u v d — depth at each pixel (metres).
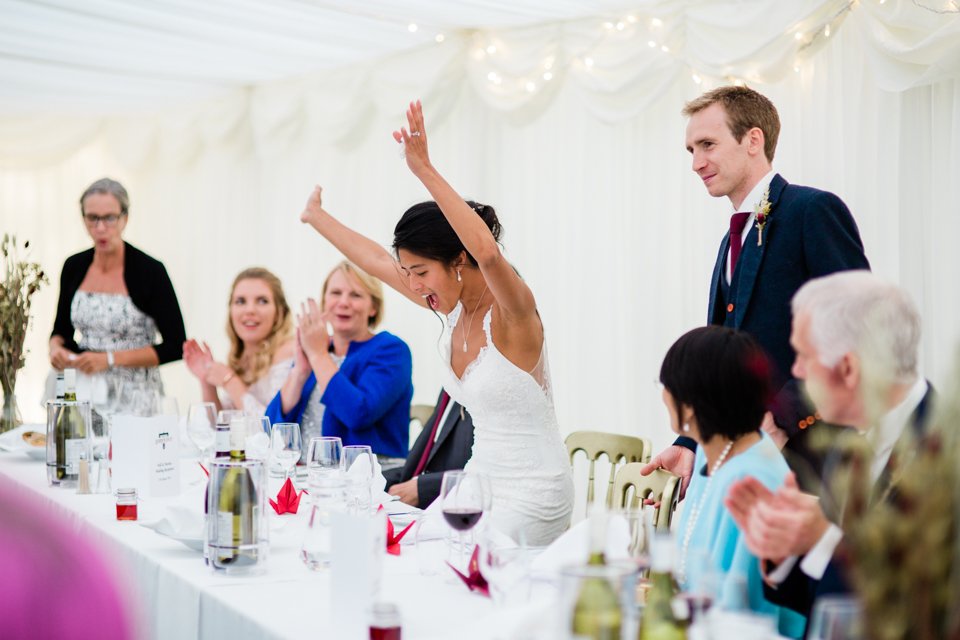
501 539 2.11
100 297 5.19
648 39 4.32
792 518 1.53
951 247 3.47
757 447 1.82
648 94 4.38
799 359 1.66
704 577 1.31
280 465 2.77
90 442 3.12
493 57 4.98
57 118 7.58
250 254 6.92
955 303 3.45
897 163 3.65
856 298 1.59
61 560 0.85
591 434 3.36
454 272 2.76
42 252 7.94
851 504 1.07
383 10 4.75
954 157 3.43
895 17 3.40
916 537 0.96
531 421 2.76
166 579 2.07
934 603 0.96
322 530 2.07
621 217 4.80
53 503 2.83
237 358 4.58
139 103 7.00
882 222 3.70
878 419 1.12
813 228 2.65
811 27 3.70
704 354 1.80
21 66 6.04
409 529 2.32
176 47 5.57
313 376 4.08
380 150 5.86
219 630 1.84
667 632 1.29
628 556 1.67
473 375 2.77
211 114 6.75
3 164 7.56
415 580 1.98
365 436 3.87
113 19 5.08
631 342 4.71
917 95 3.58
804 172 3.98
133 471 2.97
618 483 2.79
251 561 2.01
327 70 5.93
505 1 4.46
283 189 6.55
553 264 5.10
